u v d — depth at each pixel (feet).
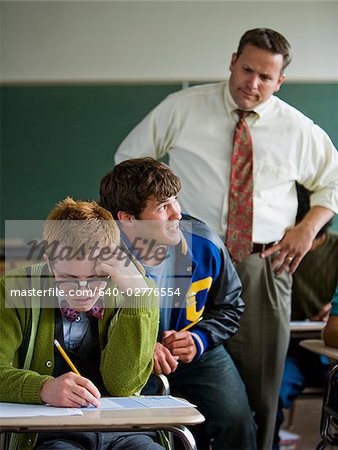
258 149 10.25
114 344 6.27
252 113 10.20
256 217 10.19
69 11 18.84
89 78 18.79
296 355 11.51
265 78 9.82
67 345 6.29
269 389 10.14
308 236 10.15
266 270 10.15
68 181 18.69
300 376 11.37
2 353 6.08
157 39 18.85
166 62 18.85
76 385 5.71
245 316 10.07
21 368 6.27
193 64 18.86
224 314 8.52
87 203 6.26
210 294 8.55
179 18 18.84
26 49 18.79
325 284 12.36
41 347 6.22
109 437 6.12
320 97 18.58
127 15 18.84
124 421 5.24
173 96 10.56
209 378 8.70
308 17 18.85
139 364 6.28
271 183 10.30
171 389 8.88
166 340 7.95
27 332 6.21
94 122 18.76
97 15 18.84
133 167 7.40
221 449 8.82
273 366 10.12
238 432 8.74
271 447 10.27
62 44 18.81
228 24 18.85
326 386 8.26
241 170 10.20
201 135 10.37
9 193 18.62
